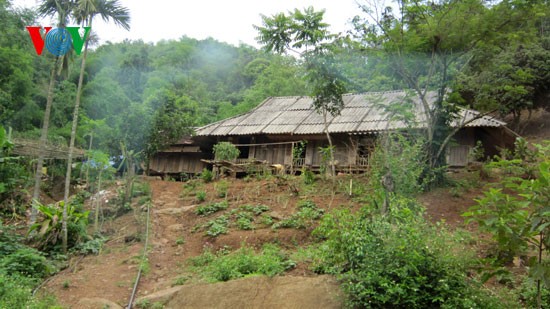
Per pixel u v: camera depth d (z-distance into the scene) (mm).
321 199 14125
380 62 14383
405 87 14766
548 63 21562
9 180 15000
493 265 6805
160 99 21609
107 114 27453
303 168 17094
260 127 21125
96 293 9469
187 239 12609
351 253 8188
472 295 7332
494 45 13695
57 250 11664
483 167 15047
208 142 23000
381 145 12391
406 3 13539
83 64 12516
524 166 12305
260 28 14406
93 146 22188
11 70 24297
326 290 8297
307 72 15133
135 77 36938
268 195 15164
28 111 24469
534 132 23688
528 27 13531
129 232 13281
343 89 14938
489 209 6598
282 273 9344
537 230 6113
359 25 14297
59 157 18750
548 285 5980
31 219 13031
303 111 21922
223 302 8656
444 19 13133
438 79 14547
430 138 13625
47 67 28641
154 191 17906
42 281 9922
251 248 11305
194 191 17156
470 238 9484
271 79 35281
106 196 16625
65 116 27328
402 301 7375
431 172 13305
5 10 22672
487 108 14477
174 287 9492
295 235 11727
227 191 16078
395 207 8531
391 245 7766
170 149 23391
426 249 7742
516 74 14406
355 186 14484
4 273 9352
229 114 32656
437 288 7355
